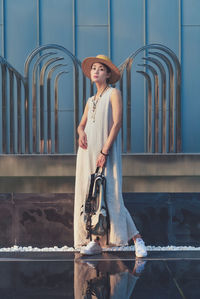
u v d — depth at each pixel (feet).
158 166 11.50
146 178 11.73
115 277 8.07
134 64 16.06
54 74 16.06
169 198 12.05
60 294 7.04
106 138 9.60
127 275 8.21
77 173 10.10
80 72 15.93
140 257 9.93
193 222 12.00
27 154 11.84
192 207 12.02
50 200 12.10
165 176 11.71
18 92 12.50
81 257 10.01
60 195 12.10
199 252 10.69
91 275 8.25
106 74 9.96
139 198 12.08
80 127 10.36
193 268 8.77
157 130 12.44
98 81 9.84
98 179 9.21
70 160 11.62
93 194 9.29
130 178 11.73
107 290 7.22
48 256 10.23
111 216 9.34
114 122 9.43
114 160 9.52
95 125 9.68
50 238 12.05
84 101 12.22
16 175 11.65
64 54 16.06
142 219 12.06
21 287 7.50
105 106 9.63
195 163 11.46
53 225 12.09
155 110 12.49
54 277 8.14
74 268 8.84
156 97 12.51
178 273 8.35
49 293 7.11
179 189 11.69
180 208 12.04
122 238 9.38
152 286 7.45
